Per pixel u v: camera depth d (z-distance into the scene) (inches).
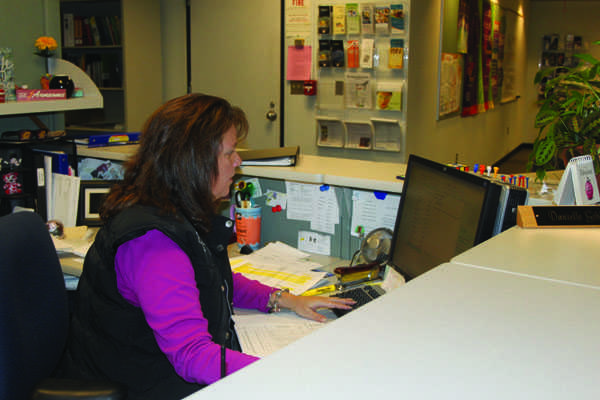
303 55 161.0
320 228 76.3
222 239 48.2
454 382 19.6
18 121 103.0
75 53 186.5
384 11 146.5
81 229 78.6
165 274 39.1
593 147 53.2
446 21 180.7
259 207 78.8
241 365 37.2
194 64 179.9
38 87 104.2
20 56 100.1
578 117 55.6
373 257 67.8
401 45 146.4
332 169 73.1
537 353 21.9
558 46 358.3
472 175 47.3
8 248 39.9
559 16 355.6
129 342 42.1
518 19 314.5
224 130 43.8
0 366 37.8
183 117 42.9
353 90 155.9
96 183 85.9
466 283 30.2
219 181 45.4
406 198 61.3
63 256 70.7
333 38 155.6
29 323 41.9
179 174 42.5
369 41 149.5
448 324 24.5
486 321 24.9
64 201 85.0
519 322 24.9
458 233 47.6
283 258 73.4
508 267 33.6
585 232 43.7
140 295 39.1
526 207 45.2
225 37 173.9
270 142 174.2
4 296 38.2
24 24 100.3
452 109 199.2
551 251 37.6
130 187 43.9
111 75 178.1
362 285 62.9
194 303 39.5
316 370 20.3
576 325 24.6
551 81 58.9
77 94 102.0
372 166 75.9
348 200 73.1
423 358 21.3
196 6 176.1
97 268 42.4
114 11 181.5
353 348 22.0
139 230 39.8
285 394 18.7
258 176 78.0
